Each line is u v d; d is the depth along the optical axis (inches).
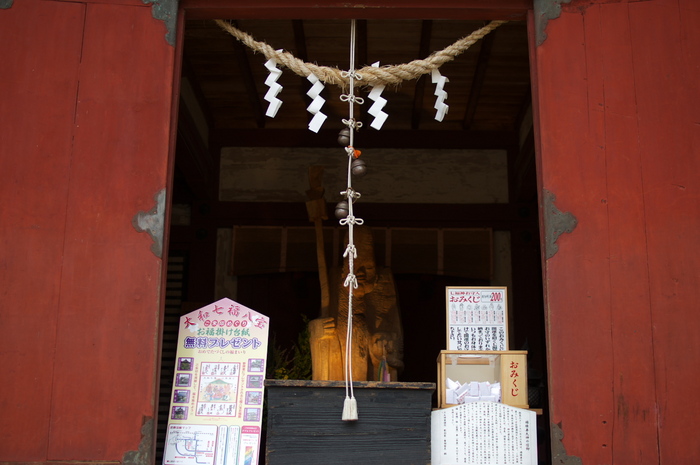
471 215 320.8
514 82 297.4
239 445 167.2
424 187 325.4
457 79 295.7
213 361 175.0
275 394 162.1
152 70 175.9
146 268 164.7
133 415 156.9
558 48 175.8
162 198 168.4
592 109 171.9
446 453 162.7
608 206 166.2
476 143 329.1
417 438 160.2
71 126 172.1
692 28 175.5
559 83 173.8
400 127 332.8
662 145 169.3
